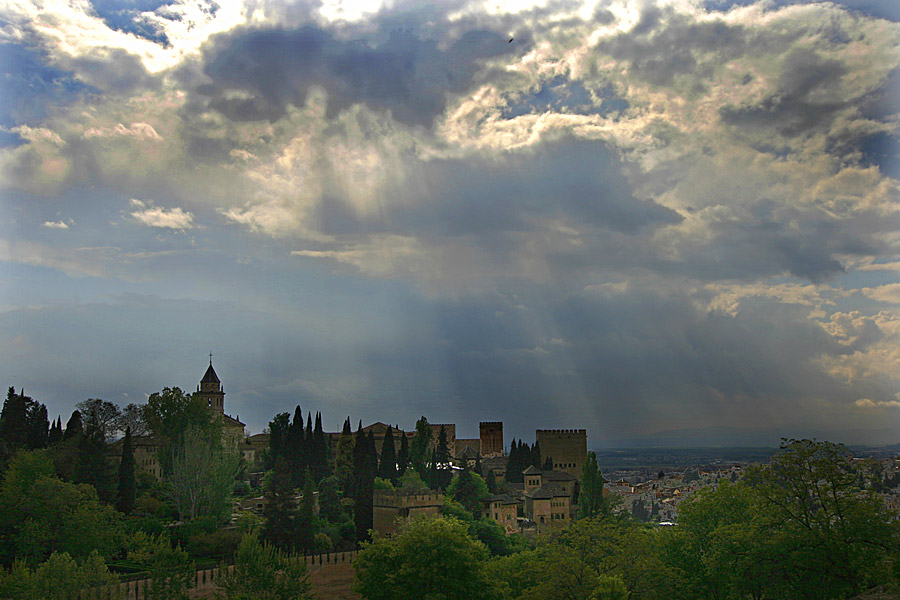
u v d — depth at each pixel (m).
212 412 187.12
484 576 85.81
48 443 164.75
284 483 129.88
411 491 138.88
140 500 139.50
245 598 81.94
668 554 82.69
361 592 86.31
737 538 70.75
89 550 106.94
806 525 69.81
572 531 87.25
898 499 81.06
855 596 63.69
